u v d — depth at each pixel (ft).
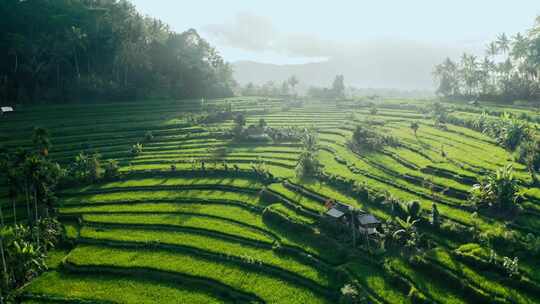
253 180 283.59
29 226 210.59
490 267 159.74
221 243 207.10
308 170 275.39
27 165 196.95
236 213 238.89
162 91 533.55
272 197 249.34
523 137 283.38
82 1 569.64
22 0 493.36
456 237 181.78
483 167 249.34
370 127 379.76
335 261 183.32
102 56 514.27
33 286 180.24
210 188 276.82
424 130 372.17
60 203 256.32
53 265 198.80
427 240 180.86
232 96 625.82
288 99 606.96
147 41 587.68
